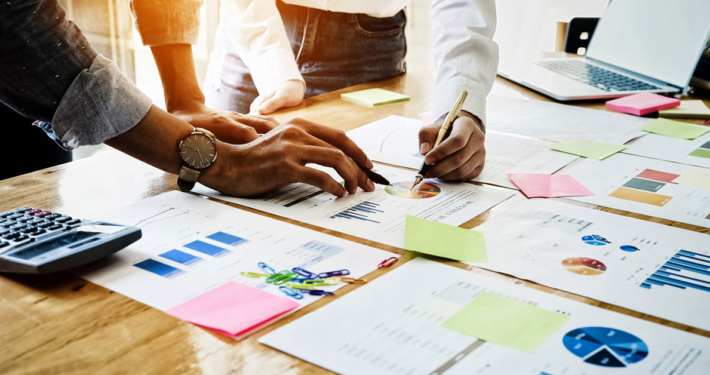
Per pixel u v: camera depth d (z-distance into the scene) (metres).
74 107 0.69
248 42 1.34
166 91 1.02
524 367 0.41
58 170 0.84
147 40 0.99
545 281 0.54
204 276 0.54
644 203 0.74
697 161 0.92
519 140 1.03
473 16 1.08
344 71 1.46
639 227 0.67
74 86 0.68
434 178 0.84
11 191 0.75
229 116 0.98
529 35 1.60
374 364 0.41
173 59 1.01
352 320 0.47
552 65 1.56
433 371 0.41
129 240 0.58
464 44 1.04
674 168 0.88
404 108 1.21
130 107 0.71
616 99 1.26
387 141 1.00
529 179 0.83
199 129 0.76
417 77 1.51
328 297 0.51
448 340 0.44
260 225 0.66
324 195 0.77
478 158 0.83
